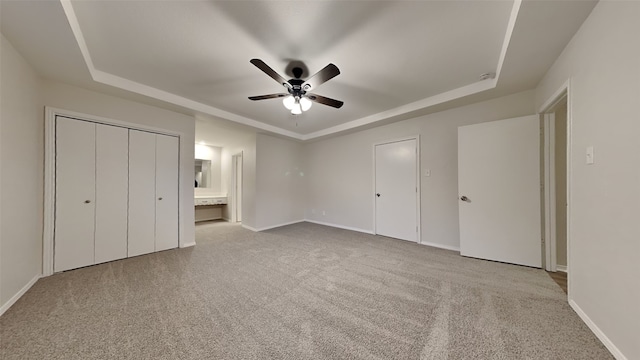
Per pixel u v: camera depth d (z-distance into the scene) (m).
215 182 6.24
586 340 1.38
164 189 3.25
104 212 2.73
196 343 1.36
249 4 1.48
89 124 2.60
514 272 2.41
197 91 2.85
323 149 5.31
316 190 5.49
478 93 2.67
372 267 2.60
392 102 3.25
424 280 2.25
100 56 2.08
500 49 1.99
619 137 1.23
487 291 2.01
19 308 1.73
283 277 2.33
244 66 2.25
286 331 1.48
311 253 3.12
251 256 3.00
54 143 2.37
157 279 2.28
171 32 1.76
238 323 1.56
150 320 1.59
